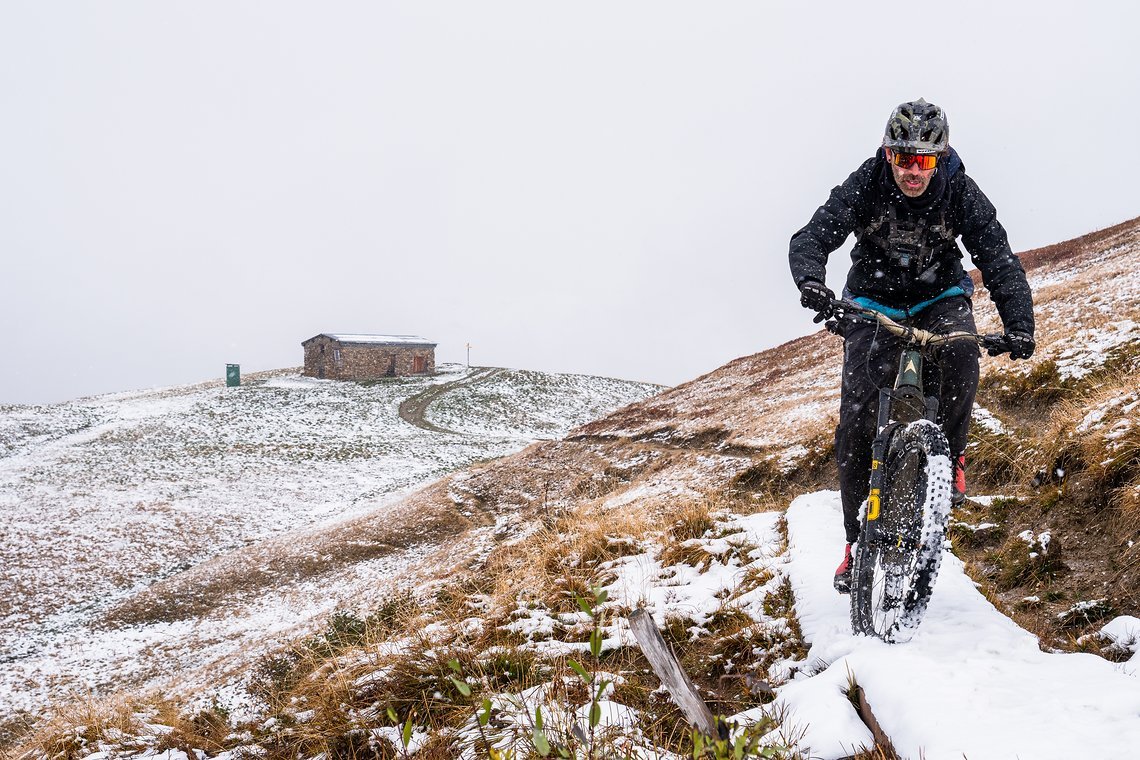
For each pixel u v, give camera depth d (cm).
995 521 550
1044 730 222
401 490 4597
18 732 1722
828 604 420
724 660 416
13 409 7381
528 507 2716
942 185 342
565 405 8819
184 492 4525
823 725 283
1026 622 382
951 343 341
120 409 7694
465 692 204
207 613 2581
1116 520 445
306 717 425
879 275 370
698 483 1516
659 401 3812
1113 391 608
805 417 1792
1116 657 322
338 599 2312
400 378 9750
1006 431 835
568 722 314
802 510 639
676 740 315
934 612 355
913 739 244
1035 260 3359
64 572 3164
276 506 4291
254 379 9994
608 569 646
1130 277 1720
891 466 334
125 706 573
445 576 1548
